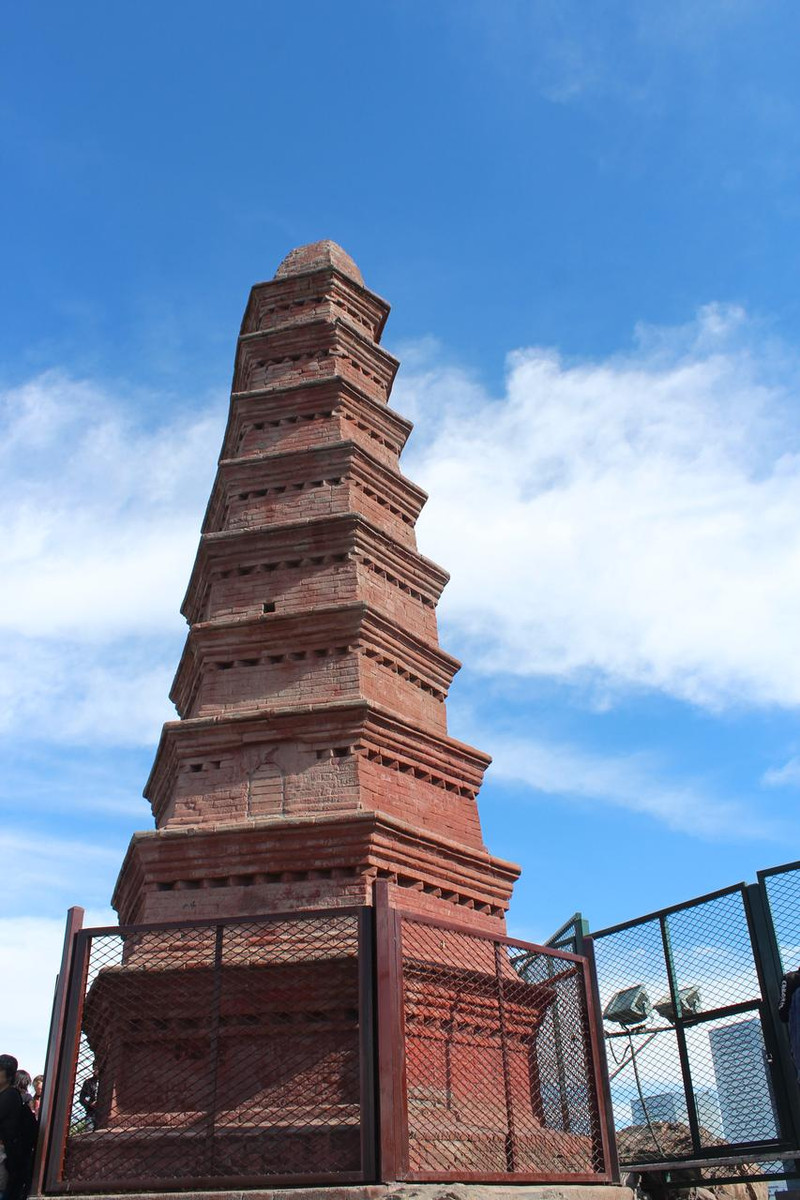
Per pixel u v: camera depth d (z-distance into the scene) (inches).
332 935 588.4
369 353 976.3
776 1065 613.6
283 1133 476.1
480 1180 442.0
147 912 630.5
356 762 677.3
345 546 794.8
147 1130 494.3
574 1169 540.1
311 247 1064.2
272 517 833.5
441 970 594.9
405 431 952.9
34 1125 522.0
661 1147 694.5
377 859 631.8
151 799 815.7
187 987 567.5
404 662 778.2
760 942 638.5
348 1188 409.1
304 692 725.9
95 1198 430.9
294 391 909.8
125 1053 557.0
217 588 802.2
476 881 696.4
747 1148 621.3
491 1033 609.6
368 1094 434.3
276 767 685.3
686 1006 682.8
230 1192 415.5
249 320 1034.1
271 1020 555.5
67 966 488.7
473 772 767.7
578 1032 590.9
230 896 628.1
